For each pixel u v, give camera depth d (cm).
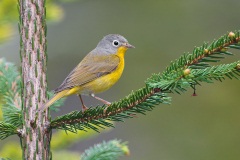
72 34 2041
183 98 1816
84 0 2122
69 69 1942
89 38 2034
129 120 1786
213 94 1817
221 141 1734
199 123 1773
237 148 1709
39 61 570
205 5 2081
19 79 705
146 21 2062
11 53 1758
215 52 540
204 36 2017
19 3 575
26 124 565
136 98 557
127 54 1958
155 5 2084
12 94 689
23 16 569
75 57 1975
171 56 1969
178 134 1759
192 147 1725
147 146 1752
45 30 575
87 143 1689
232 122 1772
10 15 1027
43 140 568
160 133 1769
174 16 2064
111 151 627
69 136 870
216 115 1786
